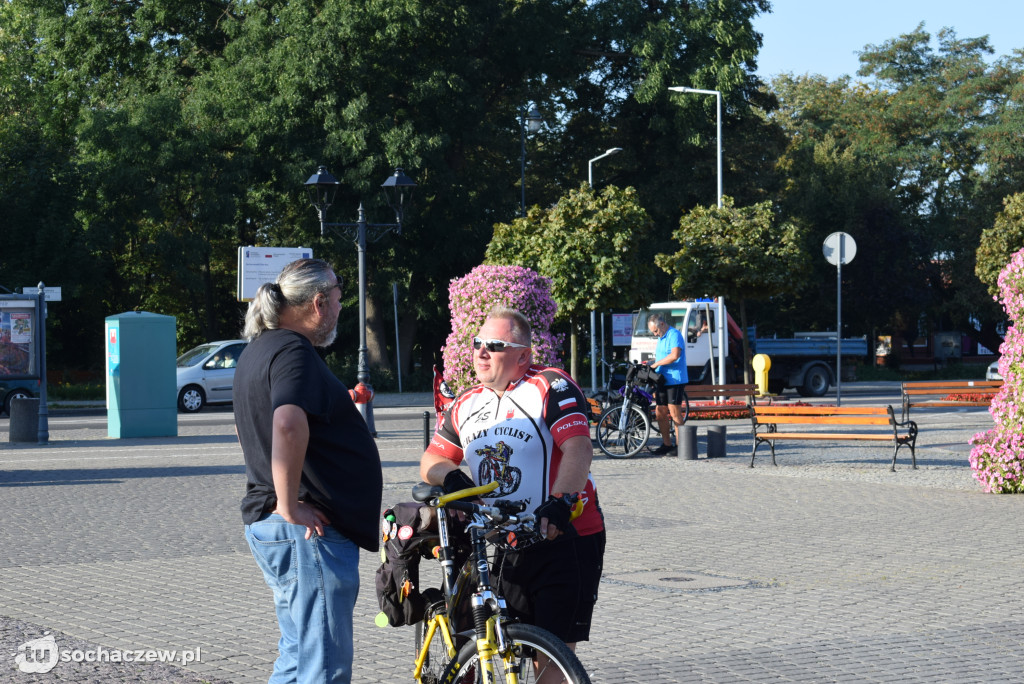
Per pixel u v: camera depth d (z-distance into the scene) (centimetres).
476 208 3844
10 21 4022
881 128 5881
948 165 5769
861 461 1608
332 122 3478
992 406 1291
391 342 4478
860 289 5034
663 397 1698
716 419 2395
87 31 3797
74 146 4100
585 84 4356
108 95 3991
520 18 3838
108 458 1670
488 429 427
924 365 6184
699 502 1196
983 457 1273
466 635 387
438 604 412
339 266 3853
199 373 2866
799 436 1538
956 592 754
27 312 2464
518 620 412
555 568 417
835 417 1501
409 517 406
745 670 567
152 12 3738
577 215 2206
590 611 426
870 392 3575
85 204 3688
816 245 4997
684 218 2598
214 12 3897
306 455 379
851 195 5031
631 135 4362
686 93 3938
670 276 4234
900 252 5056
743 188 4344
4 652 594
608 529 1023
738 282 2511
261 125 3525
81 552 905
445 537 390
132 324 2052
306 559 381
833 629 654
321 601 382
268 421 379
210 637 631
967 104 5647
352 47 3519
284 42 3494
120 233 3750
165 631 645
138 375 2058
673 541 957
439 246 3862
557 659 354
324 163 3534
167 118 3616
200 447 1855
